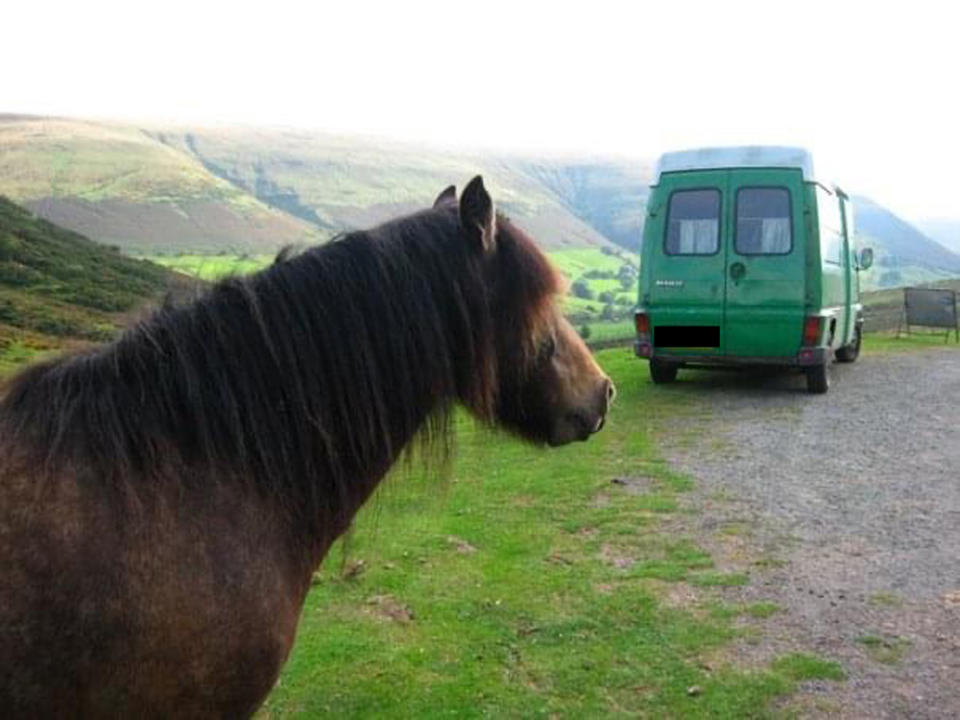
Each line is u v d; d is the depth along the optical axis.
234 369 2.19
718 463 8.33
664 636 4.59
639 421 10.23
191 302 2.25
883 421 10.09
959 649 4.42
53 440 1.92
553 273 2.62
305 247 2.48
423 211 2.59
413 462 2.57
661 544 6.06
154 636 1.88
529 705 3.91
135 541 1.90
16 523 1.78
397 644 4.50
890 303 43.00
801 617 4.82
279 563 2.19
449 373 2.47
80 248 53.25
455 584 5.32
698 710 3.86
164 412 2.08
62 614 1.77
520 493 7.34
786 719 3.78
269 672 2.14
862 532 6.27
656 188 11.38
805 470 8.05
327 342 2.31
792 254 10.76
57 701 1.79
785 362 11.02
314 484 2.30
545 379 2.69
